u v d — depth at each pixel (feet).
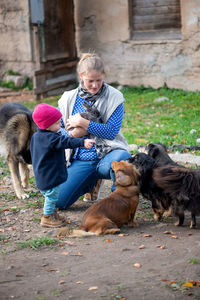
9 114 18.84
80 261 11.82
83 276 10.87
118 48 43.42
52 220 14.80
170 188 13.65
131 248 12.55
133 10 42.27
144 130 29.14
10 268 11.44
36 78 42.83
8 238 13.89
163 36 41.11
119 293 9.92
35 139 14.12
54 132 13.98
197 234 13.62
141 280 10.51
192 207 13.52
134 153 24.00
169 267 11.16
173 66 40.47
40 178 14.19
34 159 14.24
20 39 50.26
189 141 25.86
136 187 14.17
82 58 15.07
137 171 14.23
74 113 16.02
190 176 13.50
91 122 14.96
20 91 49.14
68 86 47.34
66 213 16.34
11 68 52.11
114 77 44.50
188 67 39.60
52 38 44.52
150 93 40.47
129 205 14.07
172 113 33.42
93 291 10.06
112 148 15.71
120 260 11.73
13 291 10.20
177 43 39.63
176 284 10.21
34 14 42.27
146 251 12.27
